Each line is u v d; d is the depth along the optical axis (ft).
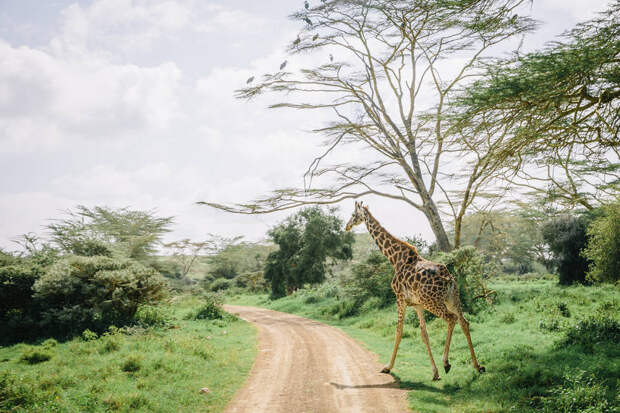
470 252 61.11
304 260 133.18
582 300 51.83
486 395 24.45
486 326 46.80
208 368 34.60
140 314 59.47
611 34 24.25
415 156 77.36
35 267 57.98
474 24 29.60
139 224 127.03
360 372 33.81
